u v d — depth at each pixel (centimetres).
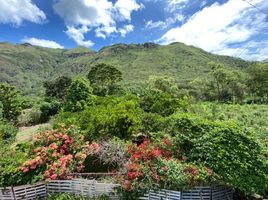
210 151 982
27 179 1039
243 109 2927
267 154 998
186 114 1215
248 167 934
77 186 1032
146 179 952
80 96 2411
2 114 2406
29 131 2083
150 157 1016
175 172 941
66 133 1228
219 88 5609
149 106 1738
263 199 1022
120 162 1080
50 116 2672
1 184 1015
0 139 1404
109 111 1405
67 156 1095
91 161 1142
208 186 955
